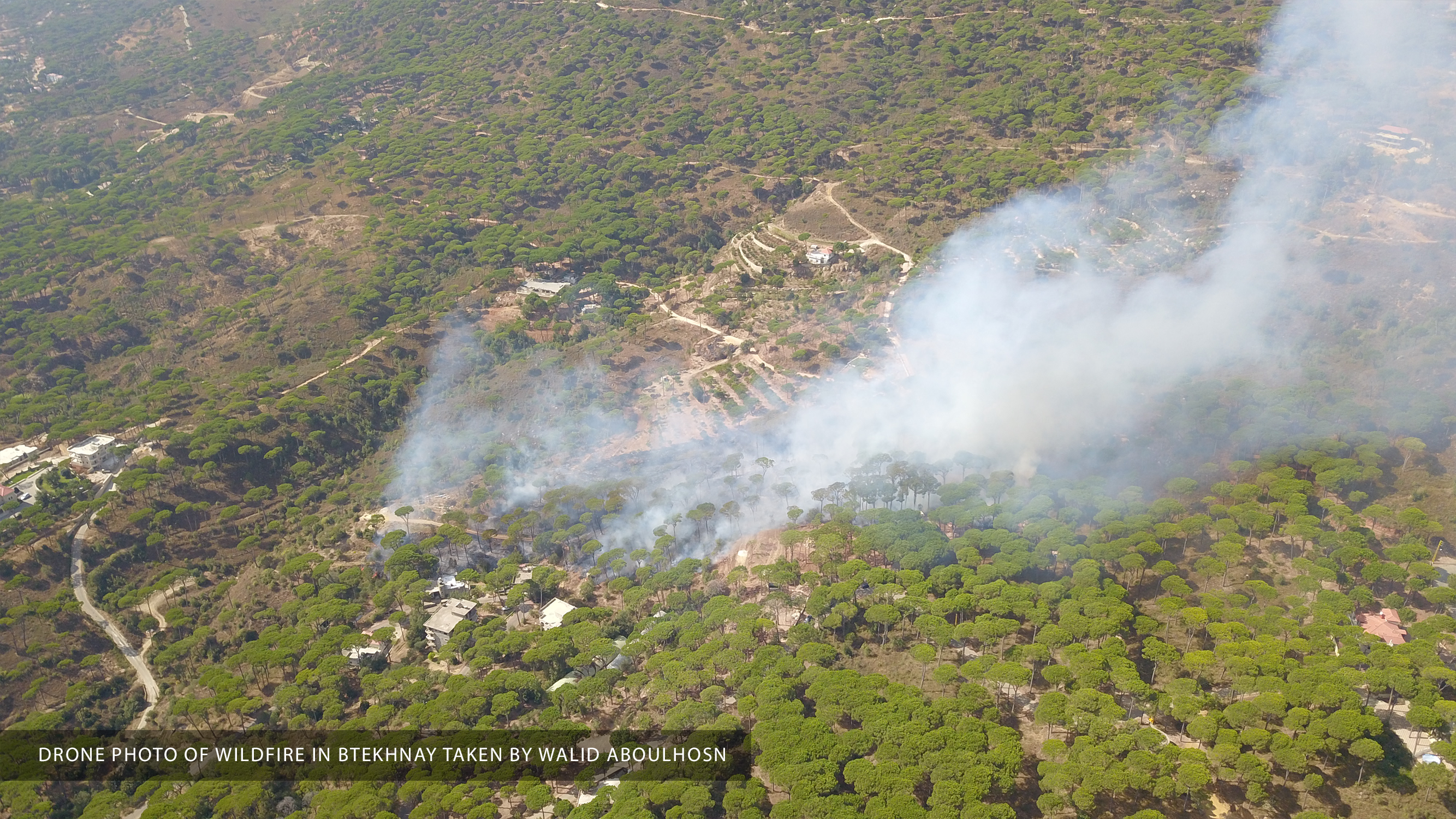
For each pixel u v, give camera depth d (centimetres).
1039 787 11412
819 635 14188
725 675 13775
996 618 13725
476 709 13712
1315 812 10469
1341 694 11569
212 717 14638
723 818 11669
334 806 12244
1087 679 12288
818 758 11781
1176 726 12025
